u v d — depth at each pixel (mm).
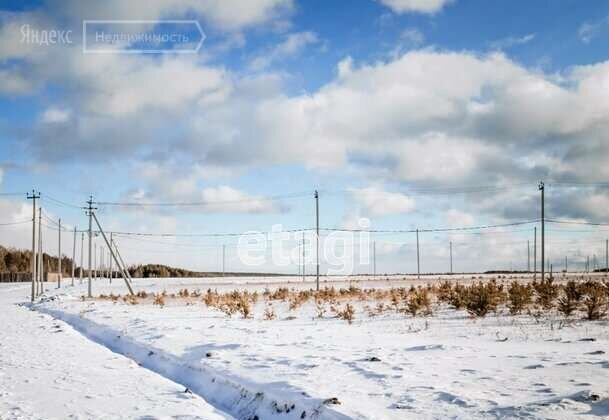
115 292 54875
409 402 6879
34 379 10031
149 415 7430
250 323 18922
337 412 6598
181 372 11141
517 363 9102
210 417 7430
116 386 9430
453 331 14742
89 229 48969
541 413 5926
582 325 14930
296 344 12680
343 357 10469
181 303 33344
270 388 8328
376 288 45062
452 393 7117
